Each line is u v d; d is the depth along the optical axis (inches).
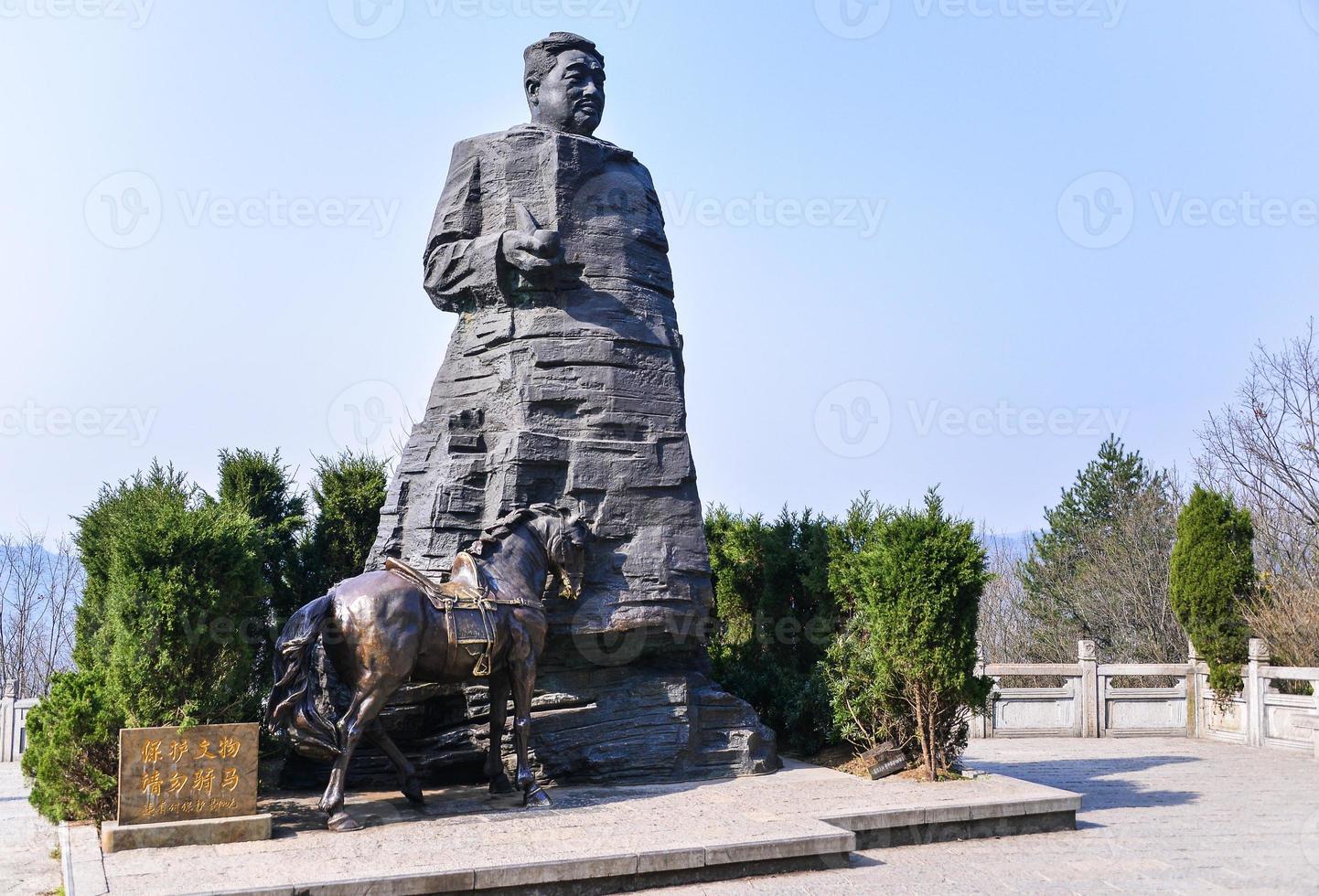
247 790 332.2
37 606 1368.1
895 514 480.7
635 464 460.4
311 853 308.2
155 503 422.9
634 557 451.2
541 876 296.4
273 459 606.2
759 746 468.4
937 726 457.4
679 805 382.3
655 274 495.5
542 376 460.1
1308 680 654.5
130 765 320.2
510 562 408.5
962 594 454.6
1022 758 618.2
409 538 463.2
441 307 502.9
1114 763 597.3
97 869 288.0
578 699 441.4
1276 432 1098.1
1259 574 794.8
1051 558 1357.0
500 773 402.0
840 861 338.6
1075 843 378.6
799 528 608.7
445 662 377.1
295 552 590.9
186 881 275.9
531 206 480.7
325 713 387.2
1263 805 458.3
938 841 379.2
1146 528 1222.3
